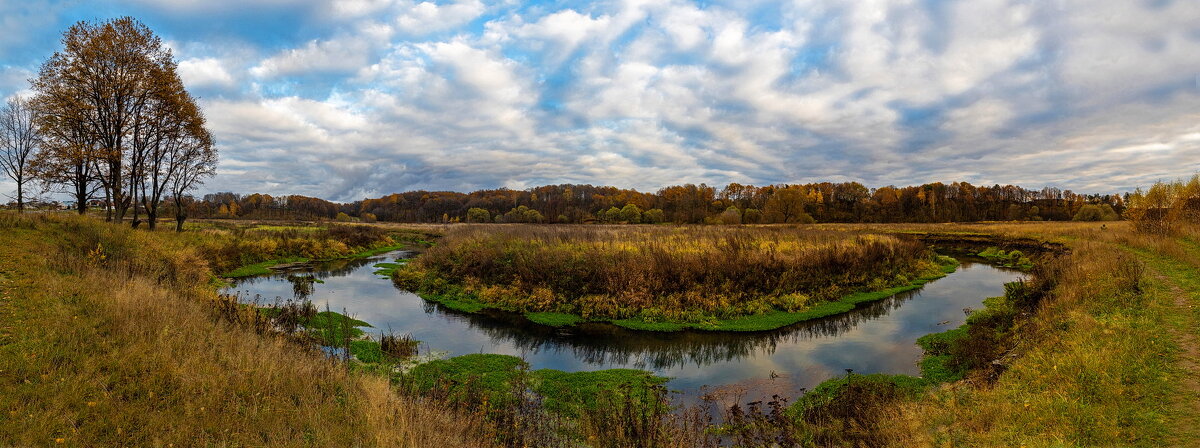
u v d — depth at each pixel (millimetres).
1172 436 5559
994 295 20844
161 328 9195
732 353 13594
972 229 49906
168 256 19844
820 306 18172
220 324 10625
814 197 103562
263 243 32562
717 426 8953
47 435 5520
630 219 78312
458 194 135375
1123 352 7809
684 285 17547
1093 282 13422
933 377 11133
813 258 20594
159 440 5699
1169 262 16984
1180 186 27750
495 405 9531
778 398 10383
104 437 5730
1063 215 91312
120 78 24469
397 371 11500
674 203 96625
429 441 6270
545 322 16547
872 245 24938
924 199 100250
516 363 12328
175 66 26312
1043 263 20906
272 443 5992
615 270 18078
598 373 11797
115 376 7148
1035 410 6703
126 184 25750
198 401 6754
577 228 36000
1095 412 6297
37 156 22531
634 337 15102
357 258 36969
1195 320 9391
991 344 12039
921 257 28344
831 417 8664
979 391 8492
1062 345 8953
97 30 23484
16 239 15109
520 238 25859
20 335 8023
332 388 8023
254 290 22297
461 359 12664
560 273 19016
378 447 6016
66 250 15609
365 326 16016
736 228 36812
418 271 25031
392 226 71250
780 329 15789
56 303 9789
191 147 28969
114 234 19328
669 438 7484
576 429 8516
